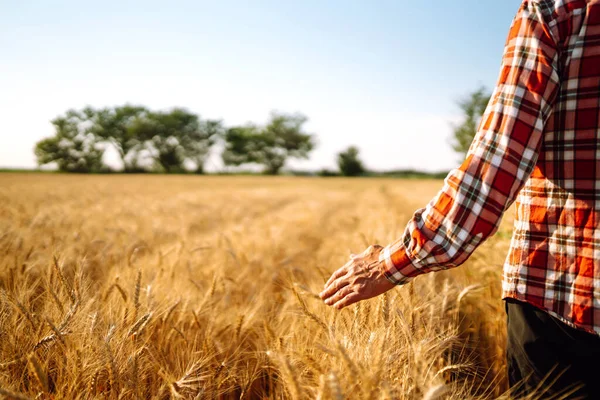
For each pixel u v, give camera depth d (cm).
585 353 103
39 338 190
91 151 8850
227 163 9694
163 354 216
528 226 110
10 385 168
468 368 199
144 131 8919
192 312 242
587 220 100
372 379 117
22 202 1131
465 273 318
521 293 109
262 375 221
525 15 107
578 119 101
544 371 110
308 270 396
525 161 104
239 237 565
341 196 2511
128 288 262
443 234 110
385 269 122
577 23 100
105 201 1382
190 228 739
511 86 106
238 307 301
